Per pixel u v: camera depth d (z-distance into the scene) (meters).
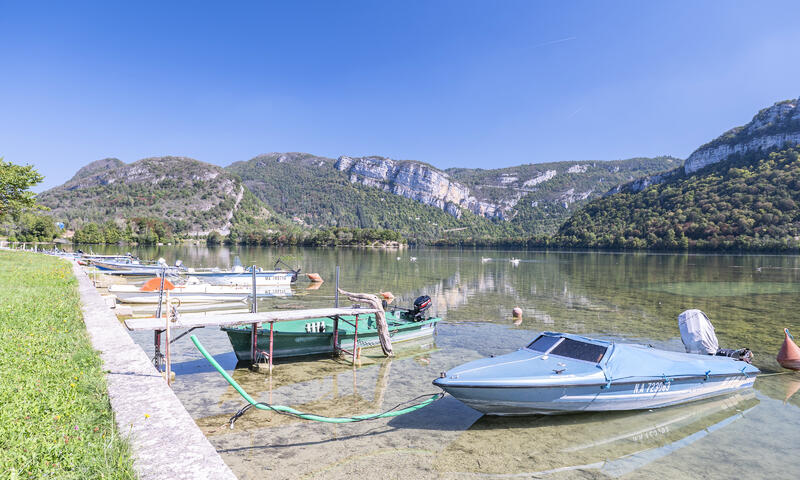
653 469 8.52
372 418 10.73
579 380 10.40
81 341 10.32
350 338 17.17
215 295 29.84
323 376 14.15
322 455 8.76
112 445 5.18
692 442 9.76
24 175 46.62
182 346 17.16
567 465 8.62
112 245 156.50
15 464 4.65
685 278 50.88
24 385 7.02
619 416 11.15
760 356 16.70
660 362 11.67
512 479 8.05
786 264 80.62
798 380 14.11
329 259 94.62
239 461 8.40
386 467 8.33
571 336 12.23
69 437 5.34
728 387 12.66
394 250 186.50
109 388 7.37
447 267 72.81
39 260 42.28
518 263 84.50
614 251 174.88
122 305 27.27
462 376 10.53
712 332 14.88
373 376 14.21
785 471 8.50
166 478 4.57
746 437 10.03
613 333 20.84
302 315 14.84
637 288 40.59
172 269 44.75
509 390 10.17
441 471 8.26
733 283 44.84
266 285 40.75
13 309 13.60
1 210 46.81
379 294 34.97
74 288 21.92
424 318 19.97
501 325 22.86
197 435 5.66
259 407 9.84
